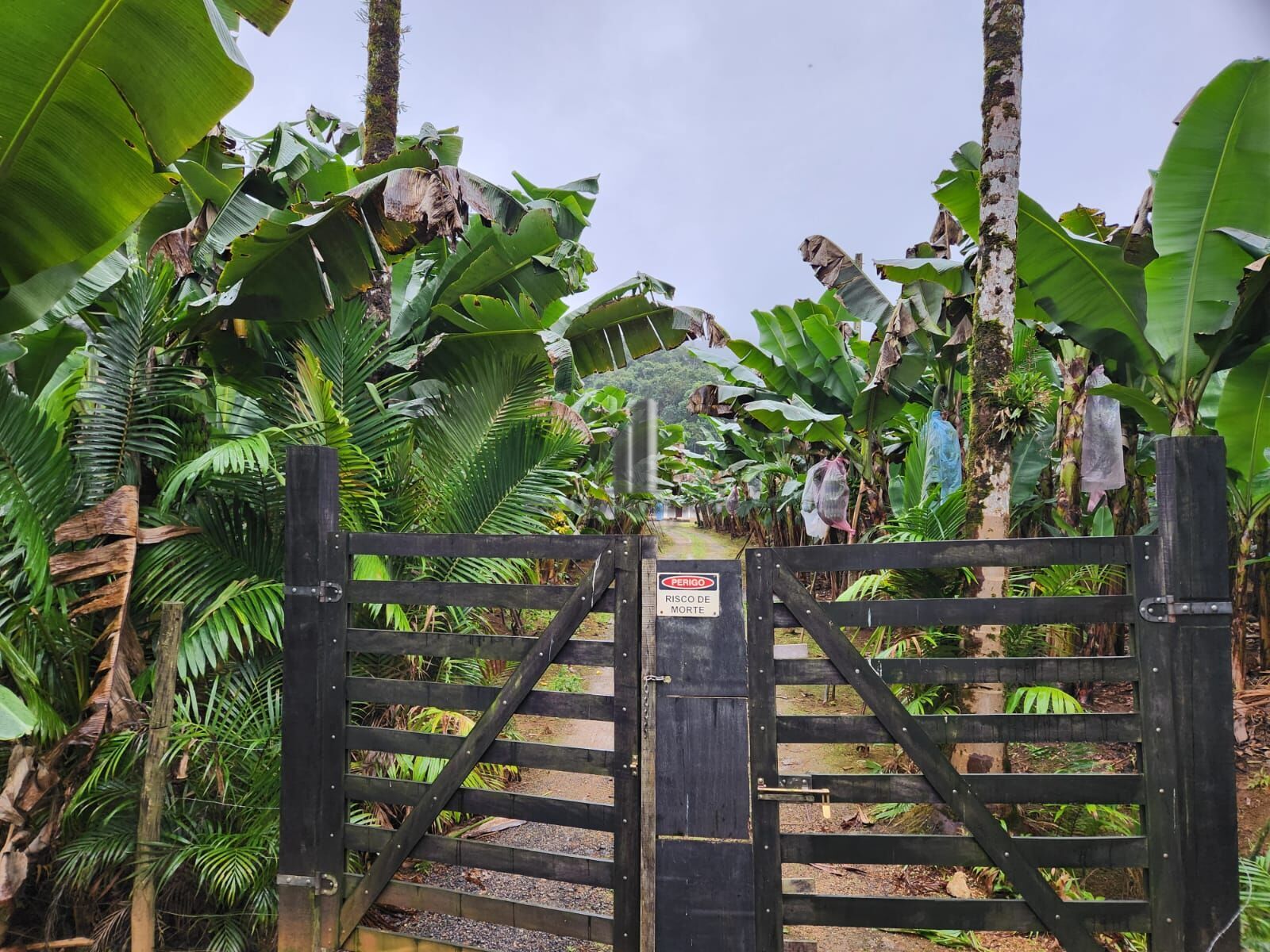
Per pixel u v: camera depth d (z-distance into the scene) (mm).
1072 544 2738
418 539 3133
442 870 4145
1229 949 2586
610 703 2959
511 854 2996
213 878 3336
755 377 11211
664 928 2795
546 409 5215
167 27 2742
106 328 4121
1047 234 4863
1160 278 4848
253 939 3408
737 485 17906
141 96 2900
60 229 3275
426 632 3143
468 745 3020
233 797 3672
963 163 5594
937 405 8500
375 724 4363
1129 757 4930
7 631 3480
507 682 3010
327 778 3156
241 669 4070
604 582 2977
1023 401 4539
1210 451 2668
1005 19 4535
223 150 6629
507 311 5469
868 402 8922
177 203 6070
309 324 4879
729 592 2908
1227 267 4676
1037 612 2756
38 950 3256
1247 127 4406
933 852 2762
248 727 3789
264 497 4203
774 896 2789
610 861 2906
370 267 4770
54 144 3027
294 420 4492
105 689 3072
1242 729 5055
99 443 3996
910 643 5184
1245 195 4551
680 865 2811
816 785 2797
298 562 3184
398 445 4895
